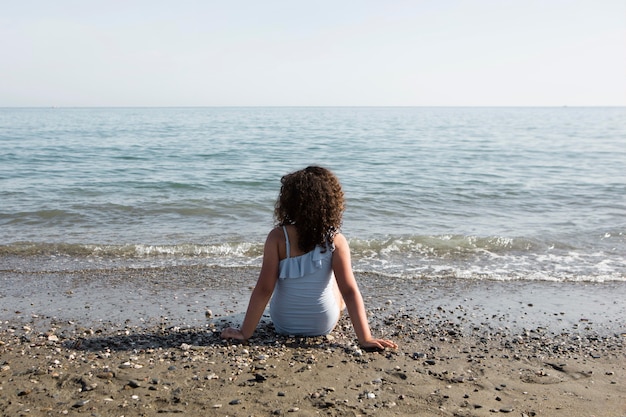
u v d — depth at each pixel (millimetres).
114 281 6039
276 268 4129
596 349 4258
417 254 7344
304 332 4281
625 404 3240
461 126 54656
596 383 3578
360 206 10727
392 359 3920
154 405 3102
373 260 7062
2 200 10781
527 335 4551
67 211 9805
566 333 4621
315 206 3986
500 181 14227
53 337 4301
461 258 7184
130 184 12961
